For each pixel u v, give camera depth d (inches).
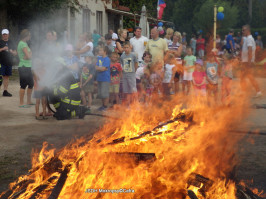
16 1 804.0
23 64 399.2
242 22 1488.7
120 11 1105.4
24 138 267.3
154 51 409.7
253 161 209.6
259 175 190.4
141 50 421.7
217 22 1362.0
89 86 391.5
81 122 314.0
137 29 417.7
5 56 466.6
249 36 471.8
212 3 1391.5
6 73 474.3
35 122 321.4
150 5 1238.9
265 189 173.2
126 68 386.6
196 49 1144.8
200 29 1401.3
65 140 259.4
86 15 961.5
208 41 1376.7
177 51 466.9
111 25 1139.3
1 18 828.0
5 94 478.6
